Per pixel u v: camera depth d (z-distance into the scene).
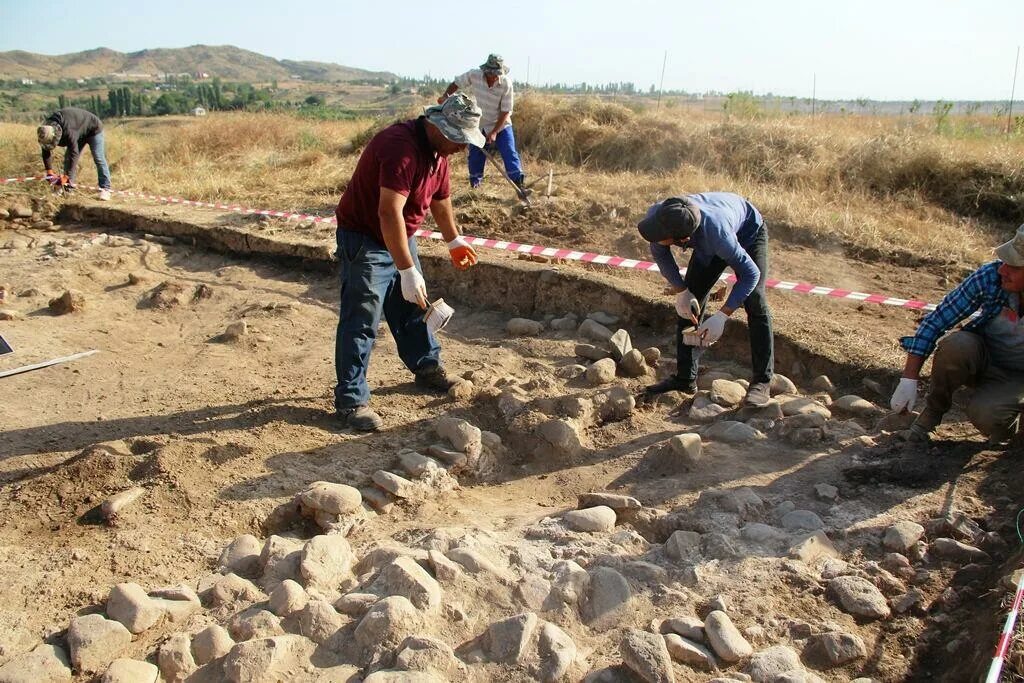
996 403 3.45
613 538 3.08
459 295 6.23
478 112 3.80
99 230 8.27
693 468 3.65
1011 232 7.90
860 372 4.54
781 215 7.55
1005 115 13.38
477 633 2.56
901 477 3.43
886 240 7.11
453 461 3.75
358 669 2.38
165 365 5.06
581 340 5.30
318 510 3.28
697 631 2.53
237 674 2.30
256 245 7.19
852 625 2.61
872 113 14.13
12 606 2.72
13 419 4.23
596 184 9.08
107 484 3.43
